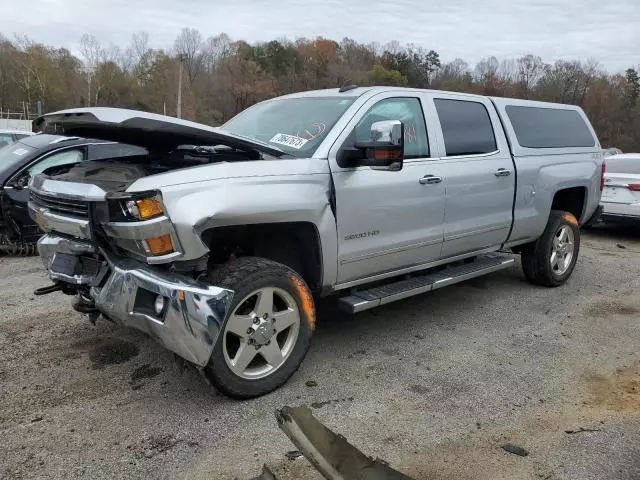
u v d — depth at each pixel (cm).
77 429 318
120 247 331
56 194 344
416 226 443
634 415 346
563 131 618
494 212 516
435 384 384
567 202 651
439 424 333
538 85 7075
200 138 346
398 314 525
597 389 381
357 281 418
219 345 328
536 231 576
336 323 498
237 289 330
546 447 311
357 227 398
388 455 301
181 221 303
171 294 307
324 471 235
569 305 562
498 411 349
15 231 686
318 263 385
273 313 354
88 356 409
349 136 396
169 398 354
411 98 456
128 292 323
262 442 310
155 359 407
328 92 458
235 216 323
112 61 7306
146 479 278
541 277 609
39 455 294
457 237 482
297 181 358
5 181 674
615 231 1021
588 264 747
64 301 526
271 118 448
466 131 497
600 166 652
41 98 6944
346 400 358
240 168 337
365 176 399
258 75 6944
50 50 7594
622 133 6781
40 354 411
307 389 371
